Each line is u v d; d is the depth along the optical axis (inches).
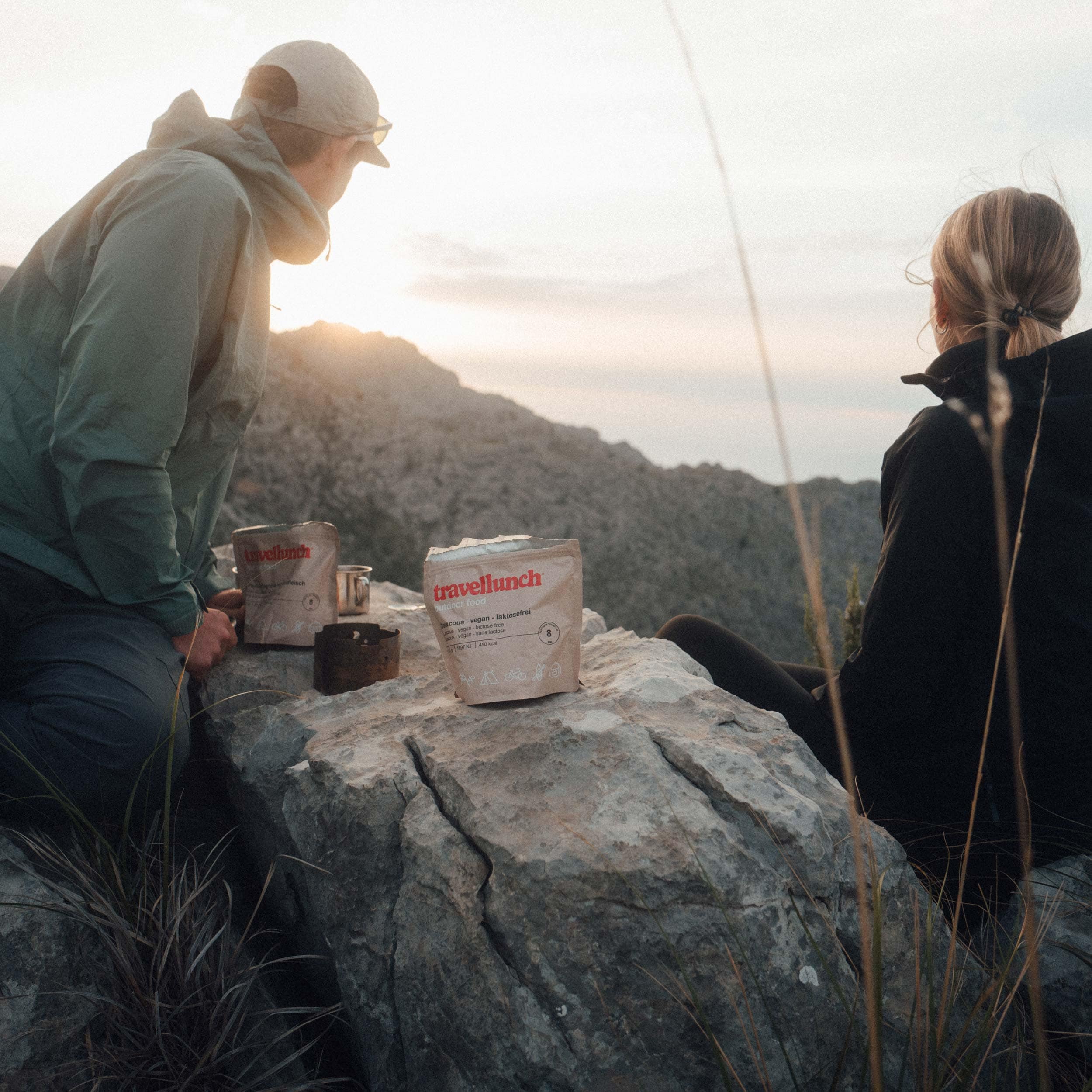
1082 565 53.0
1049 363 54.0
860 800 57.6
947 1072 45.4
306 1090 50.9
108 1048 49.9
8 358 65.1
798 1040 46.6
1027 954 46.7
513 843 49.5
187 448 67.7
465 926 49.4
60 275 65.6
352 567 87.5
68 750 58.1
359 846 55.2
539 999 46.9
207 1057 48.9
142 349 58.6
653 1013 46.3
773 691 67.5
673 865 47.6
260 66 71.7
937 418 56.4
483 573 60.7
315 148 72.1
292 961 62.2
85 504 59.2
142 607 64.0
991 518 54.4
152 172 62.9
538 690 60.4
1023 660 54.7
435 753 57.1
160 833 63.6
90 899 54.4
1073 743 55.2
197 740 72.3
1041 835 56.9
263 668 74.8
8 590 61.5
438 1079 49.3
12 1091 49.8
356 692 69.8
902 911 51.7
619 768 53.2
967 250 59.1
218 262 62.6
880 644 57.1
